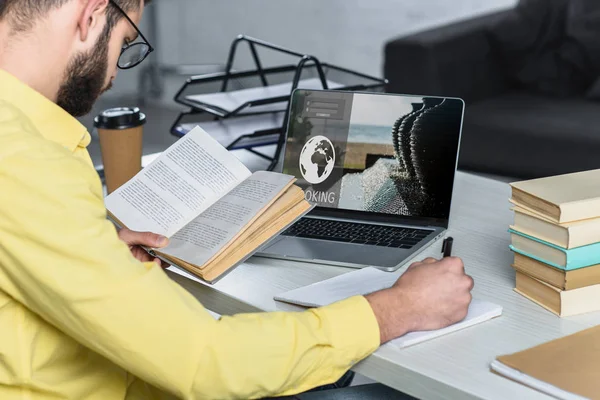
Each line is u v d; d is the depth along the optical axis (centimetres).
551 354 100
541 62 329
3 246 87
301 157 155
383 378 103
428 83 322
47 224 86
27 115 100
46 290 87
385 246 138
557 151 290
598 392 91
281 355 94
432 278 107
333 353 99
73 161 91
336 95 155
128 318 87
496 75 337
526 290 119
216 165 136
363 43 470
